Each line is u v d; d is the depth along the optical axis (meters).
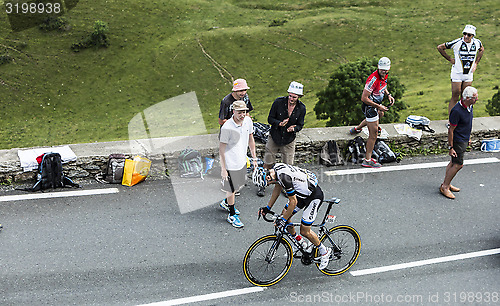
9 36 71.94
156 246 6.04
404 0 86.75
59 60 68.50
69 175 7.43
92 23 77.19
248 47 71.62
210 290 5.30
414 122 9.40
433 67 61.62
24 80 63.59
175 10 84.38
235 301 5.16
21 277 5.30
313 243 5.38
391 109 25.62
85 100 61.03
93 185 7.39
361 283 5.59
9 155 7.21
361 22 77.31
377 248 6.25
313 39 73.06
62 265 5.55
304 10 85.69
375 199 7.50
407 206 7.35
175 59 69.19
